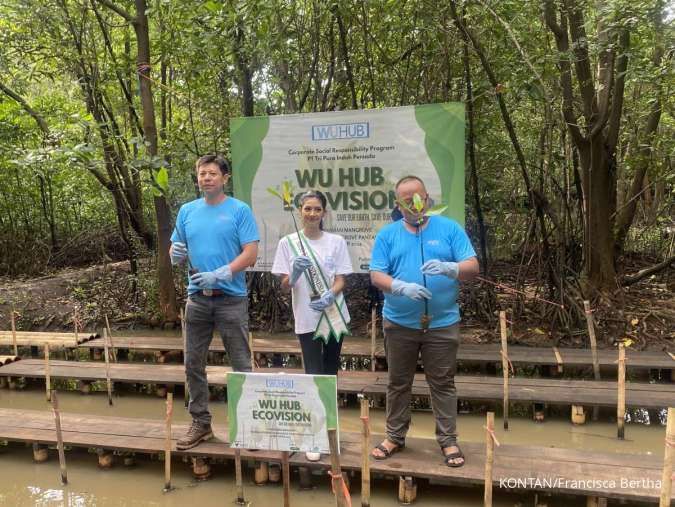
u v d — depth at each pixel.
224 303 3.49
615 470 3.21
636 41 5.97
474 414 4.70
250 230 3.54
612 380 5.36
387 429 3.48
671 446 2.46
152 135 6.90
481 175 7.37
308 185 5.88
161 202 7.03
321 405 2.62
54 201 11.00
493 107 6.59
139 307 7.96
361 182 5.72
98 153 6.23
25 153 5.97
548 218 7.13
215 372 5.33
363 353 5.64
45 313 7.89
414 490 3.29
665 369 5.34
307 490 3.46
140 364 5.77
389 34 6.51
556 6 5.68
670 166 7.14
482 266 6.80
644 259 8.98
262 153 5.97
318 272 3.42
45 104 8.55
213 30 6.12
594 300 6.41
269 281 6.99
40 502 3.47
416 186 3.25
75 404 5.21
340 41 6.72
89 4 7.51
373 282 3.28
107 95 7.91
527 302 6.78
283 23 6.37
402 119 5.55
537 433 4.30
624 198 8.40
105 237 10.93
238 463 3.30
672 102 6.55
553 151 6.77
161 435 3.89
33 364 5.79
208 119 7.37
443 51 6.31
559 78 5.93
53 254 10.91
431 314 3.20
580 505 3.24
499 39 5.77
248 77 6.80
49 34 7.34
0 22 7.50
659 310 6.49
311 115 5.80
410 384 3.40
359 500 3.34
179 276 7.92
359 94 7.26
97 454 4.06
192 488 3.54
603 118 6.00
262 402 2.69
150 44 7.52
